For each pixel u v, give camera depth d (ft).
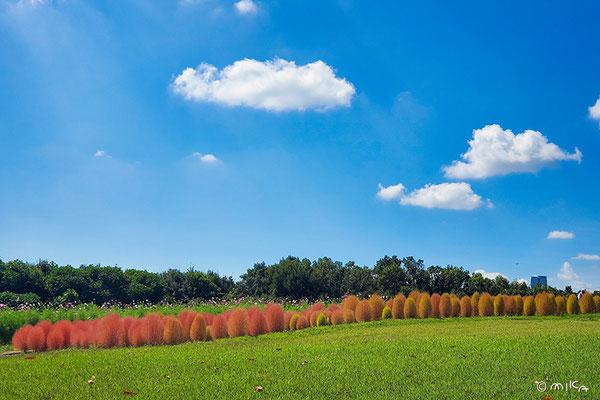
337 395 24.36
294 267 129.39
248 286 137.08
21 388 26.76
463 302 79.05
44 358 37.81
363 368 29.99
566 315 79.77
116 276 114.73
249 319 59.06
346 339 47.42
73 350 49.03
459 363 30.78
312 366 30.86
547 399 22.62
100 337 51.52
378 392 24.63
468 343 38.83
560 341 38.78
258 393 24.67
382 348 37.42
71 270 110.42
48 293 104.53
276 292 127.54
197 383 26.84
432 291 127.44
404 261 132.87
